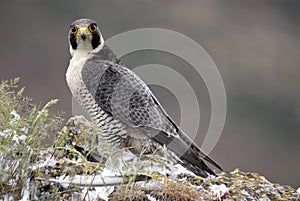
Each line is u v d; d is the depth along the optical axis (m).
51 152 7.64
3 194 6.55
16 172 6.69
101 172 7.22
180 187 7.09
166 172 7.51
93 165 7.38
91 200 6.69
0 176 6.59
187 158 8.41
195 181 7.57
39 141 6.82
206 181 7.62
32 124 6.78
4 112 6.73
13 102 6.89
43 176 6.93
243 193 7.60
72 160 7.63
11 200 6.54
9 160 6.74
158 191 6.98
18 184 6.64
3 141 6.61
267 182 8.22
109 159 7.24
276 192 7.91
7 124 6.70
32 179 6.83
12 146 6.75
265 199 7.64
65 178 6.94
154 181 7.13
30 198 6.66
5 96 6.82
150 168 7.55
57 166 7.15
